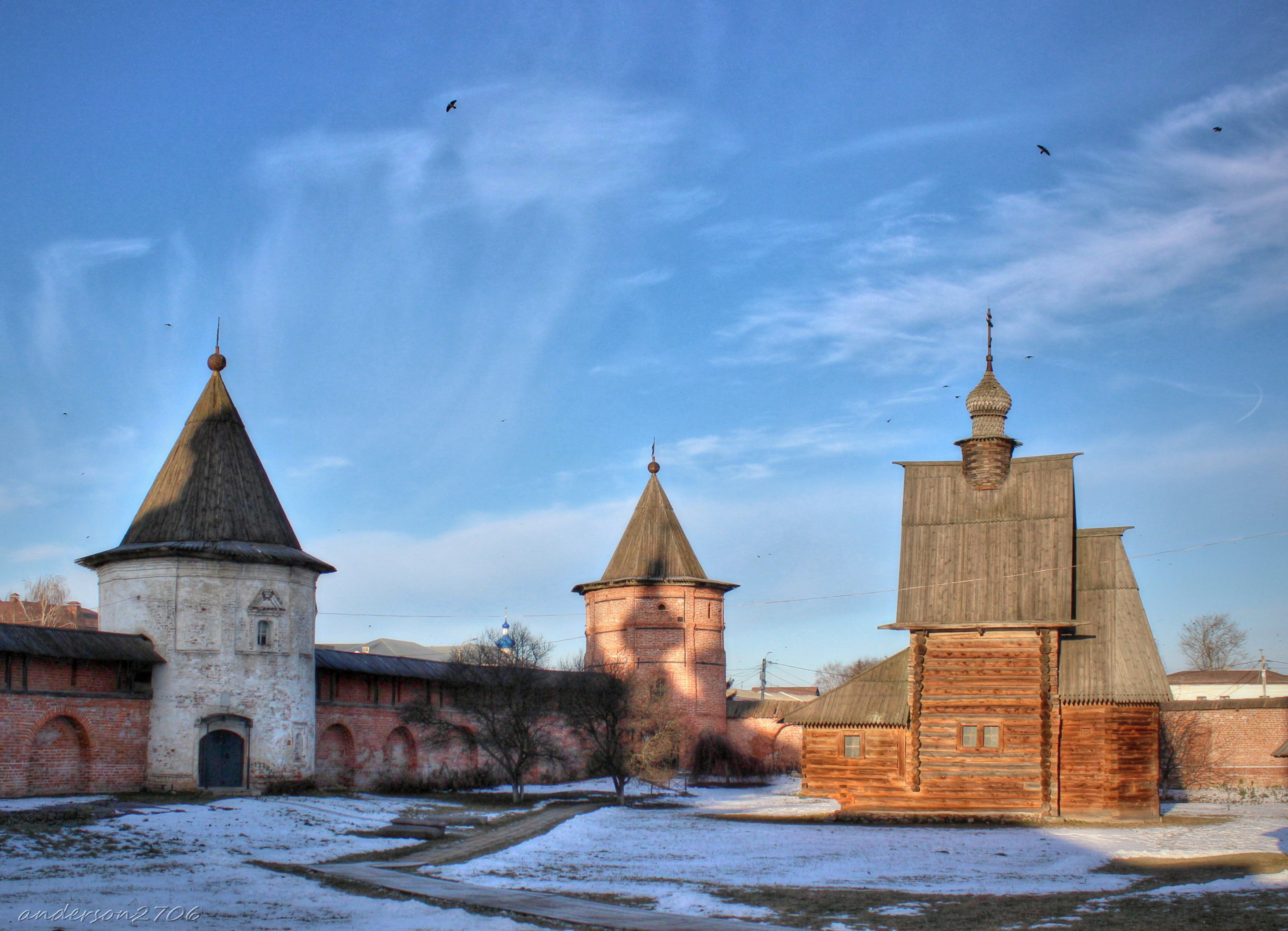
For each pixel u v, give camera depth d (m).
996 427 53.81
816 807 53.75
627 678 62.81
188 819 38.03
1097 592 51.47
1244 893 28.12
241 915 24.56
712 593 78.62
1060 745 49.12
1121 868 33.59
